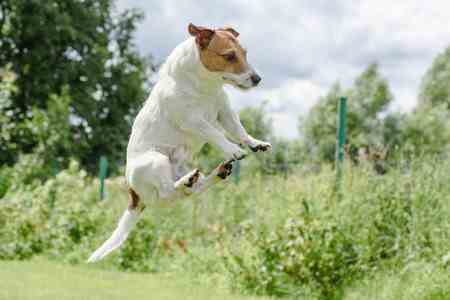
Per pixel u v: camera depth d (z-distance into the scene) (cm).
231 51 319
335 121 3197
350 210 736
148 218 966
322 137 3161
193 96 329
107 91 2927
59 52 2817
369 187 759
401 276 646
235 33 343
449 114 3472
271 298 668
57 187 1130
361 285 671
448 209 689
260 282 704
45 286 702
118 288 712
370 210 728
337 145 824
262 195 940
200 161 1487
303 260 685
